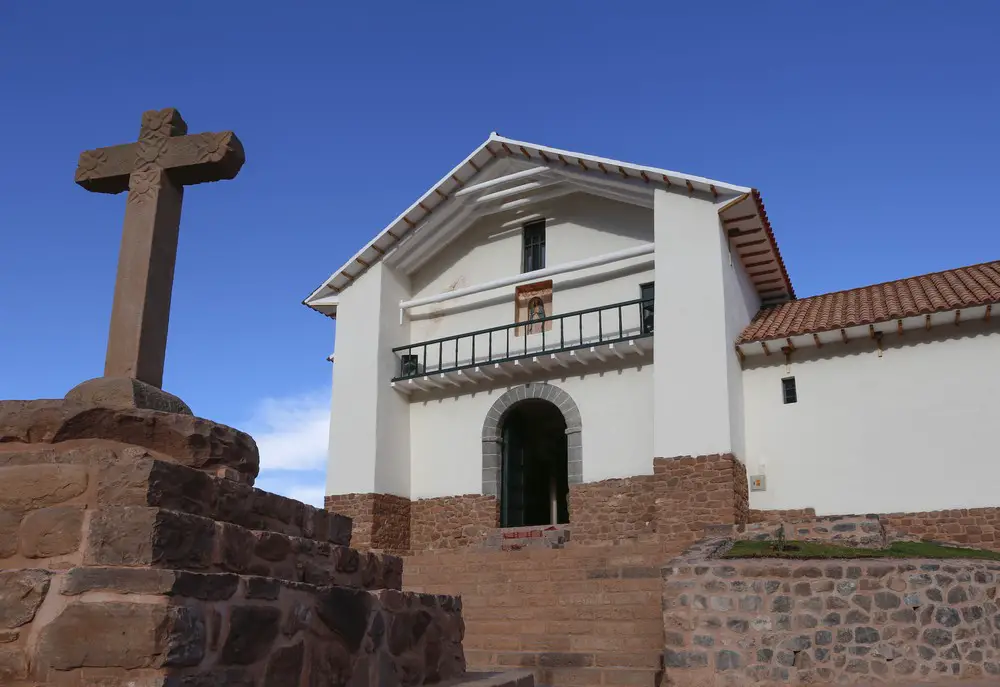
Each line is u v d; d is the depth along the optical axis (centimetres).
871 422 1507
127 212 601
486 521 1816
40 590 377
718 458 1470
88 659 364
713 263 1573
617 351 1708
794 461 1552
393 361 1962
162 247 600
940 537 1405
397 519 1870
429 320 2042
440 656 635
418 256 2045
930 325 1484
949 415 1447
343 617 499
